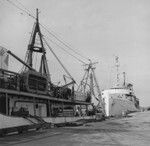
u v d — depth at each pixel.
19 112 30.94
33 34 46.97
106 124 48.31
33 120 32.66
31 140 21.86
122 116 83.38
